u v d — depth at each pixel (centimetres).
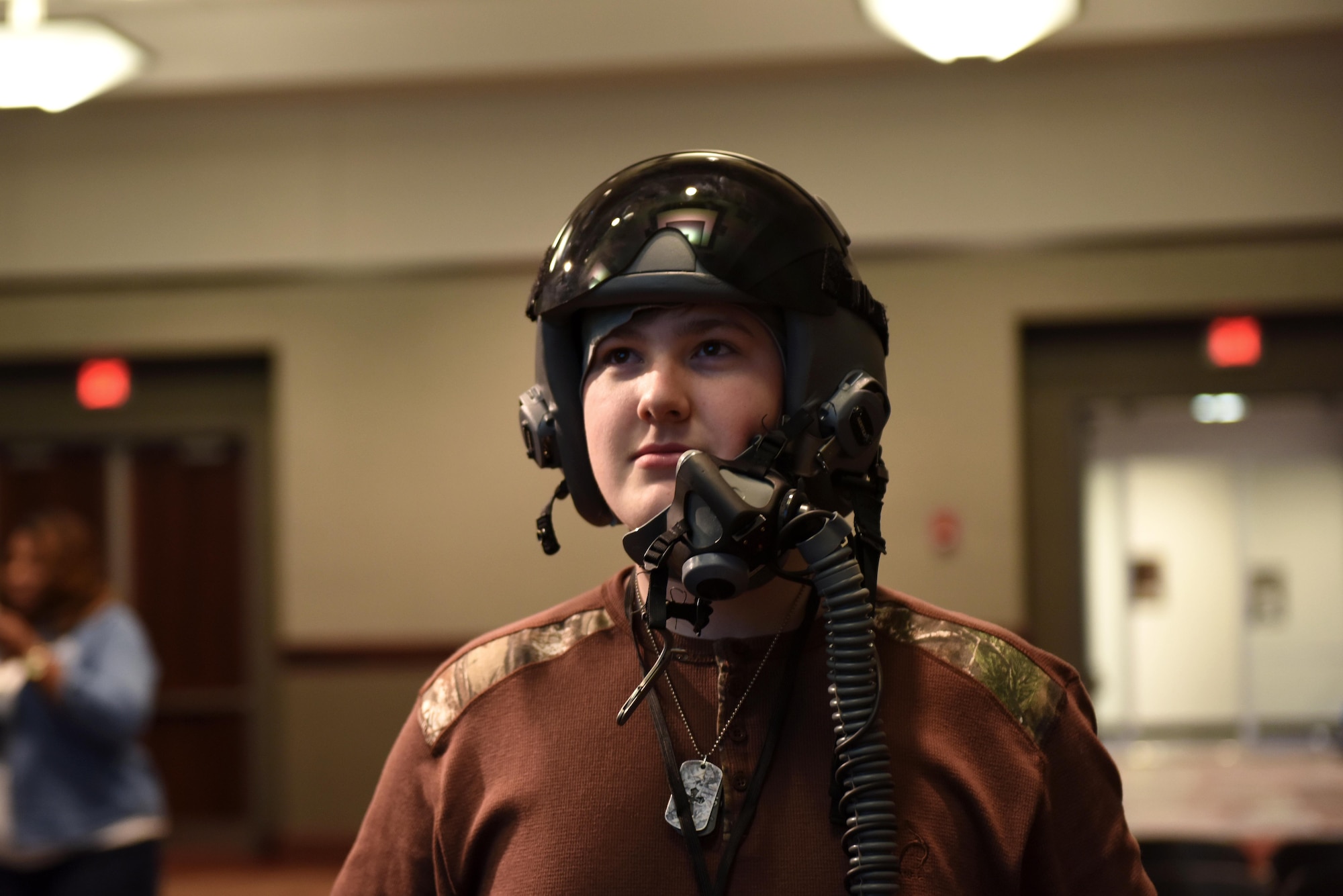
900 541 520
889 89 517
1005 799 87
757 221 86
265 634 558
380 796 99
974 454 519
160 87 502
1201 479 707
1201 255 507
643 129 527
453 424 543
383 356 546
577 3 483
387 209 543
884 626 94
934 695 90
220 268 550
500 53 487
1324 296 500
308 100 534
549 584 537
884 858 79
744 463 84
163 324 554
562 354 95
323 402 548
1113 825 93
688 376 86
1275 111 500
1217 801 366
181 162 552
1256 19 456
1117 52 491
